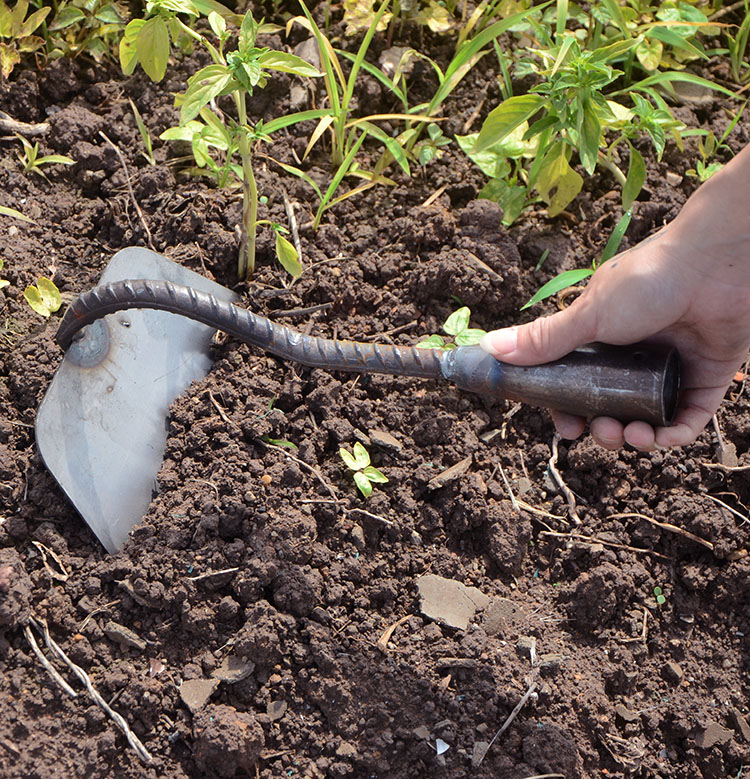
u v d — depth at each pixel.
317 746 0.85
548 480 0.94
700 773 0.87
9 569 0.84
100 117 1.03
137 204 0.99
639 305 0.83
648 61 1.04
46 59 1.04
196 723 0.83
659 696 0.89
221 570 0.87
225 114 1.04
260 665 0.86
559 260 1.00
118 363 0.91
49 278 0.96
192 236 0.97
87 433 0.89
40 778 0.81
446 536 0.91
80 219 0.99
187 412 0.91
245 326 0.87
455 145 1.05
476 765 0.84
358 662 0.86
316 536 0.89
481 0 1.10
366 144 1.05
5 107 1.02
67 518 0.89
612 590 0.90
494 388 0.85
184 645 0.86
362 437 0.92
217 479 0.89
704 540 0.92
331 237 0.99
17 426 0.90
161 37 0.91
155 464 0.90
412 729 0.85
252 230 0.94
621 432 0.86
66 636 0.85
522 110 0.93
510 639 0.88
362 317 0.97
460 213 1.00
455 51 1.08
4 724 0.82
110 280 0.93
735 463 0.94
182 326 0.93
